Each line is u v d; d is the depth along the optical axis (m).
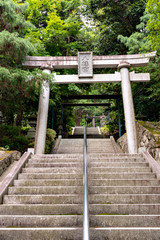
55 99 8.64
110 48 9.78
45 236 2.16
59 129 10.09
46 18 10.23
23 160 4.00
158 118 8.56
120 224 2.38
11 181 3.23
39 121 5.79
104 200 2.82
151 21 4.36
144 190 3.04
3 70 4.11
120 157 4.33
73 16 10.37
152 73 6.70
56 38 8.92
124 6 9.01
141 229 2.17
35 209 2.63
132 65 6.53
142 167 3.74
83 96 10.00
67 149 8.06
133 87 8.13
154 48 4.68
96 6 9.78
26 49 4.90
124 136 7.96
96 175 3.48
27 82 4.69
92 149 8.02
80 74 6.42
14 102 5.68
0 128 6.54
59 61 6.58
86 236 1.44
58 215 2.46
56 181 3.27
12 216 2.45
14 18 5.25
